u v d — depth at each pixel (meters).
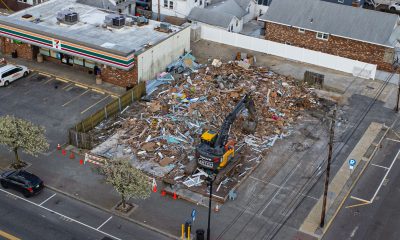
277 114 53.22
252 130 49.53
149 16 73.44
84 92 56.69
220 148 43.12
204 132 45.69
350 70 62.62
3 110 52.75
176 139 48.44
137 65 55.91
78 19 62.66
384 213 41.25
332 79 61.22
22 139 42.22
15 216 39.88
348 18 64.69
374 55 63.28
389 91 59.12
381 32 62.88
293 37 67.00
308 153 48.03
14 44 62.59
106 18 61.53
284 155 47.66
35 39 59.34
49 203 41.34
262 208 41.38
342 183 44.41
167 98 54.56
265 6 76.69
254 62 64.44
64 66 61.38
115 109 52.47
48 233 38.41
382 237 38.88
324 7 66.19
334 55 64.94
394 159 47.81
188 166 44.59
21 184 41.56
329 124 52.25
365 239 38.66
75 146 47.94
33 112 52.75
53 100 54.97
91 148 47.38
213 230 38.94
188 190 42.81
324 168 46.12
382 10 80.44
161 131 49.44
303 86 58.97
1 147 47.50
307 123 52.38
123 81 57.47
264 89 57.22
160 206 41.28
